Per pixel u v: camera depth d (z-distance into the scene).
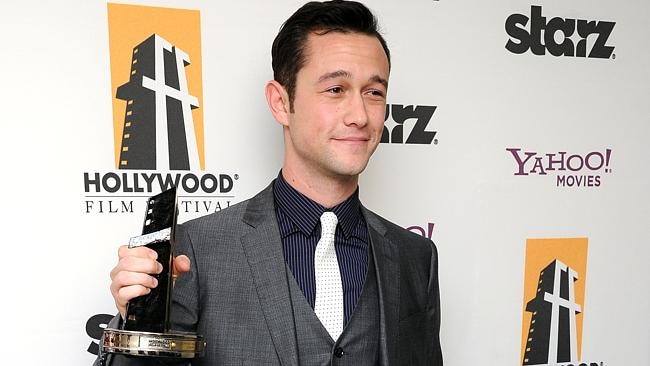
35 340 0.92
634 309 1.22
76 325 0.94
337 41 0.71
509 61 1.13
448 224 1.11
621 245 1.22
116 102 0.94
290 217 0.74
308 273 0.72
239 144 0.99
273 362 0.66
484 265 1.14
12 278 0.90
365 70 0.71
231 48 0.98
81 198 0.93
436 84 1.09
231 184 1.00
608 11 1.18
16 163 0.90
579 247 1.19
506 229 1.15
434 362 0.88
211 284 0.69
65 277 0.93
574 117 1.18
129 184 0.95
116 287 0.58
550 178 1.17
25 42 0.89
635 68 1.21
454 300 1.13
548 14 1.15
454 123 1.10
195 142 0.98
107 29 0.93
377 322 0.74
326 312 0.71
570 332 1.20
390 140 1.07
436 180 1.10
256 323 0.68
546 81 1.15
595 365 1.21
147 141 0.95
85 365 0.94
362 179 1.06
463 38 1.10
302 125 0.72
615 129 1.20
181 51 0.96
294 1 1.01
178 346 0.54
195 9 0.96
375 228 0.82
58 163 0.92
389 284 0.77
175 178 0.97
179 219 0.97
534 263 1.17
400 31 1.06
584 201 1.19
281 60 0.76
